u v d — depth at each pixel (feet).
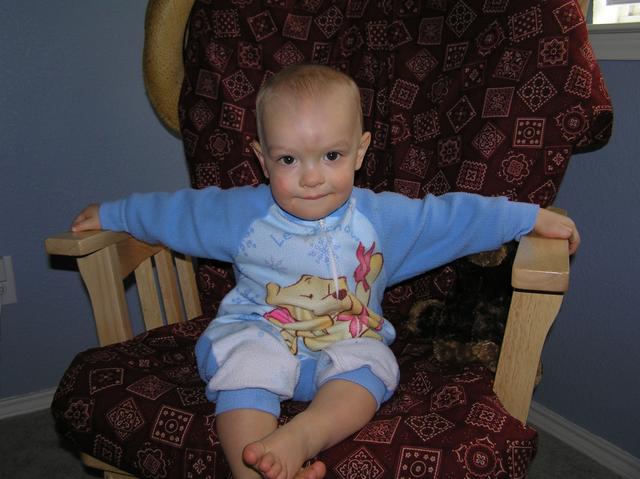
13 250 4.70
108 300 3.18
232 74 3.67
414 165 3.58
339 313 2.95
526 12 3.23
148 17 3.71
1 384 4.97
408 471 2.33
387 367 2.71
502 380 2.71
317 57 3.76
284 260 2.98
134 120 4.80
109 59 4.60
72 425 2.79
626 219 3.87
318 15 3.76
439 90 3.51
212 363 2.71
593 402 4.31
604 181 3.95
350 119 2.75
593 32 3.85
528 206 2.96
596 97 3.13
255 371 2.57
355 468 2.35
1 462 4.56
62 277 4.91
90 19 4.48
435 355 3.17
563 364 4.45
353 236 3.02
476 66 3.37
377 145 3.72
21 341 4.92
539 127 3.17
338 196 2.80
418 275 3.37
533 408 4.72
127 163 4.87
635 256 3.85
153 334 3.39
